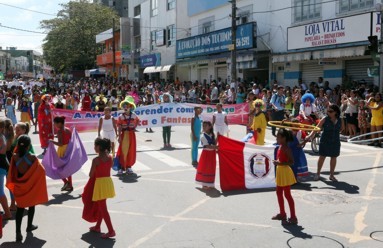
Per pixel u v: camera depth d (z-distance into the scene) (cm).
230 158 880
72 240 609
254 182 895
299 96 1778
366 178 984
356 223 674
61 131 882
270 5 2520
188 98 2706
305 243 590
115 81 4262
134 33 4844
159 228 655
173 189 895
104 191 609
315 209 747
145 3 4500
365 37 1827
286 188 670
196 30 3472
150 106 1520
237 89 2334
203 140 888
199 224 671
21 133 739
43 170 630
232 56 2355
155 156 1293
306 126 988
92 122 1508
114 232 619
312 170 1074
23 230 652
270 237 613
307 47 2142
